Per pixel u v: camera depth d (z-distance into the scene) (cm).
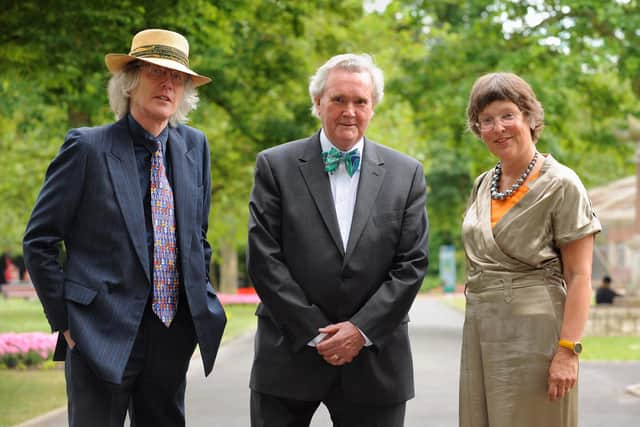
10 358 1137
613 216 2077
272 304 422
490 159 1917
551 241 397
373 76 436
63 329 423
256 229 430
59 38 1005
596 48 1741
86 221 425
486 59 1866
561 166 402
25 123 1931
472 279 409
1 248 4728
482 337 402
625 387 1003
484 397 406
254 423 446
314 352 429
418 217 439
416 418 803
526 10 1800
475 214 414
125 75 437
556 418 392
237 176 2278
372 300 420
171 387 442
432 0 2014
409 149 2728
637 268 2116
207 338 438
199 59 1680
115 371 411
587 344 1586
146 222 433
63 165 425
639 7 1727
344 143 433
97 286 420
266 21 1407
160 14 1048
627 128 1917
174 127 454
